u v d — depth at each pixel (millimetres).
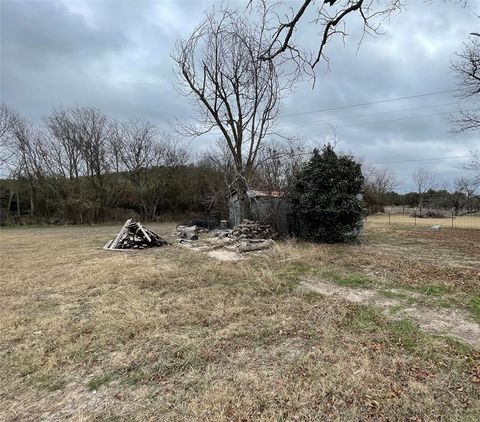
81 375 2988
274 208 12586
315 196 10852
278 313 4305
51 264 8383
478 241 12062
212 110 13883
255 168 13953
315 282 5828
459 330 3654
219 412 2365
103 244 12523
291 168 12602
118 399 2602
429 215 35281
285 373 2861
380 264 7176
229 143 14078
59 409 2508
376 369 2857
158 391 2682
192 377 2861
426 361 2988
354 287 5469
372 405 2381
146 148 29594
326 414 2309
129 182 29781
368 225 21500
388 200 46500
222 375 2875
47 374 3023
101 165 28266
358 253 8781
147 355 3283
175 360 3168
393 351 3199
